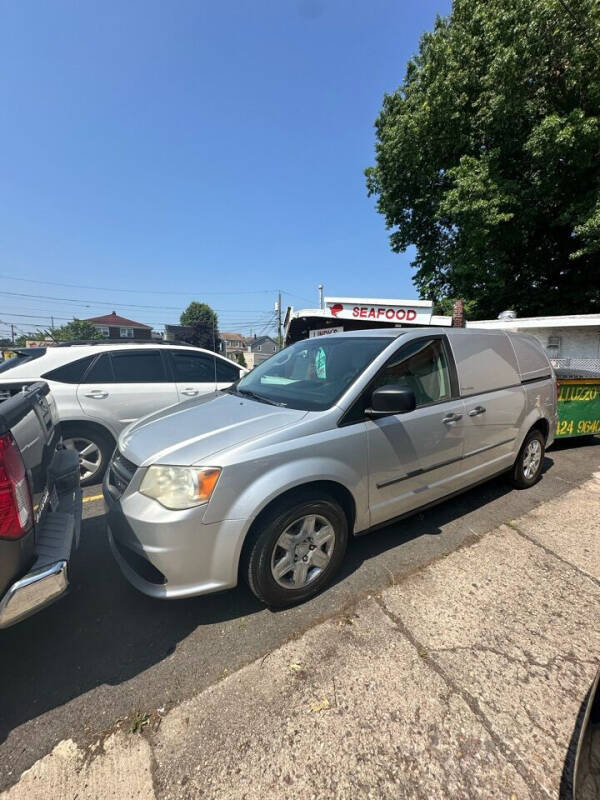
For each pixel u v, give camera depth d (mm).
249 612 2316
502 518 3459
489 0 13570
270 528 2133
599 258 16141
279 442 2188
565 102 13383
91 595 2520
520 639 2078
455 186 15086
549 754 1507
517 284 18609
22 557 1655
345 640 2080
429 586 2516
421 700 1734
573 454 5621
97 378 4469
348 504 2521
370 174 18562
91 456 4477
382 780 1430
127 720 1686
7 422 1696
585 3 11750
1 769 1494
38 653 2055
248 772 1470
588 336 12578
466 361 3271
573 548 2977
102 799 1394
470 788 1401
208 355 5344
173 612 2340
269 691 1802
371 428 2510
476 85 14367
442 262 18250
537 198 14805
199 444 2168
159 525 1977
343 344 3096
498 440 3533
